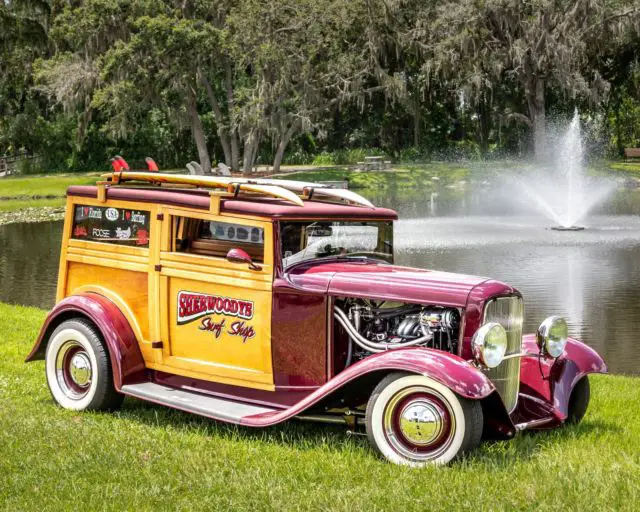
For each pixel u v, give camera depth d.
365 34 53.66
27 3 59.12
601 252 21.23
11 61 60.19
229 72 53.38
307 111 50.88
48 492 4.52
